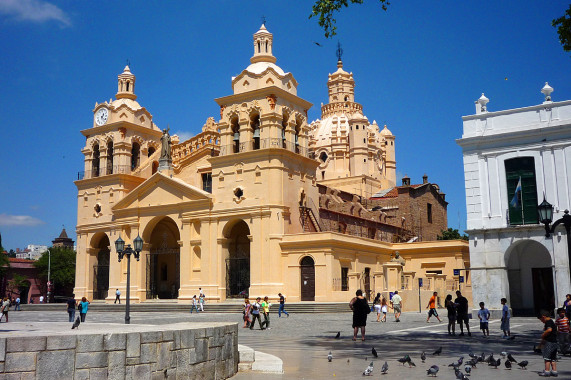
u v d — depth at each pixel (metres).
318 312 46.56
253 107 56.69
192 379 13.06
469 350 19.83
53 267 98.31
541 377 14.04
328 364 16.58
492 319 35.91
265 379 14.17
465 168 38.25
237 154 56.12
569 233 18.84
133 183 67.81
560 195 35.12
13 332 12.16
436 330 28.72
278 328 32.41
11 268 95.50
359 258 57.00
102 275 67.12
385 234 76.75
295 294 51.94
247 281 56.16
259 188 54.75
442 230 89.69
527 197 36.25
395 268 49.03
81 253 68.06
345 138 103.81
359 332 27.98
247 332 30.28
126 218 63.50
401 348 20.61
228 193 56.66
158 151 70.69
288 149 57.12
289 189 55.94
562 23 24.36
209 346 13.81
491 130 37.78
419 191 84.44
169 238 67.38
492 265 36.78
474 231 37.31
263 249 53.56
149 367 11.91
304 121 60.09
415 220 82.12
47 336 10.48
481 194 37.59
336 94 112.75
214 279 55.84
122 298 62.03
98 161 70.44
